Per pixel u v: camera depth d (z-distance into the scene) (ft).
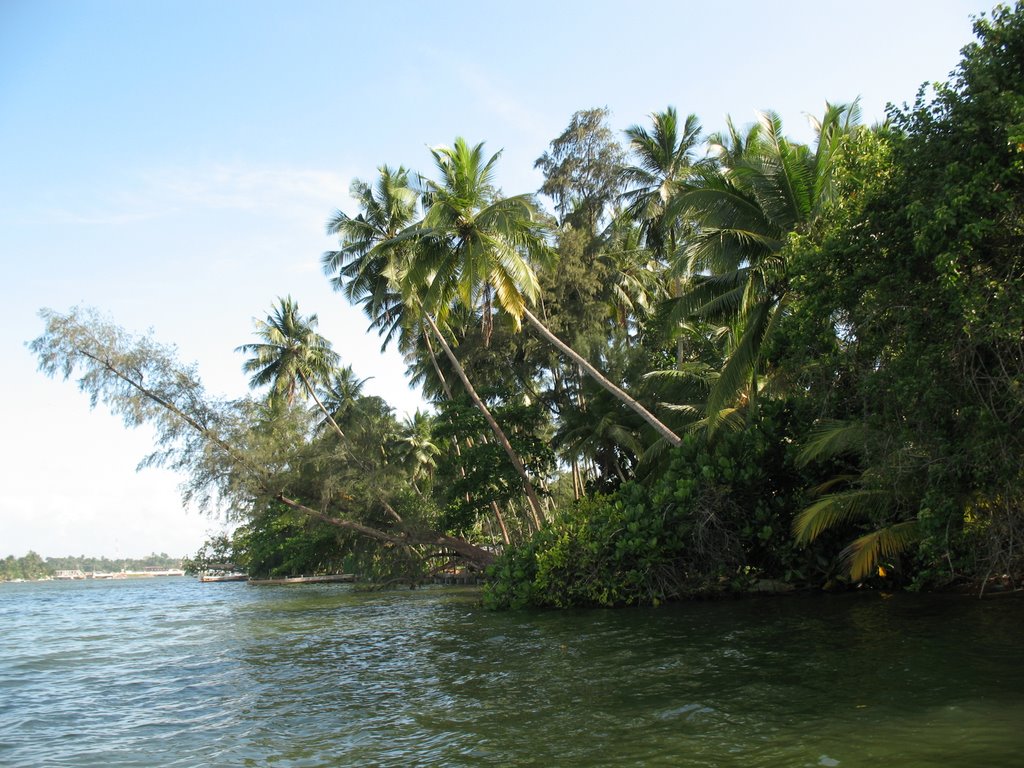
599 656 38.88
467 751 22.68
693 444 68.03
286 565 166.40
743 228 63.72
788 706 25.26
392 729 26.25
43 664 51.06
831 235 37.68
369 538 108.58
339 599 108.68
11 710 34.58
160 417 88.22
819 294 36.99
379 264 103.81
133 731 28.91
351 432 110.01
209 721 29.84
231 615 88.89
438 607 83.25
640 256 99.55
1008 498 34.50
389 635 57.31
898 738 20.79
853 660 32.30
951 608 46.96
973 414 31.50
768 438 63.41
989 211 29.55
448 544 101.35
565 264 93.40
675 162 93.25
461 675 36.35
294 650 51.39
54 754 25.80
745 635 42.24
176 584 279.08
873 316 34.78
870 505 52.39
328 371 136.56
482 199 78.95
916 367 32.63
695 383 82.89
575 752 21.76
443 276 77.87
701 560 65.51
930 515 35.65
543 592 69.77
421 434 159.53
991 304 29.50
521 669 36.76
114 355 85.71
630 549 62.95
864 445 39.73
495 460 94.58
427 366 121.80
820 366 43.09
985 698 24.34
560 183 101.30
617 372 91.04
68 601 155.22
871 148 38.17
